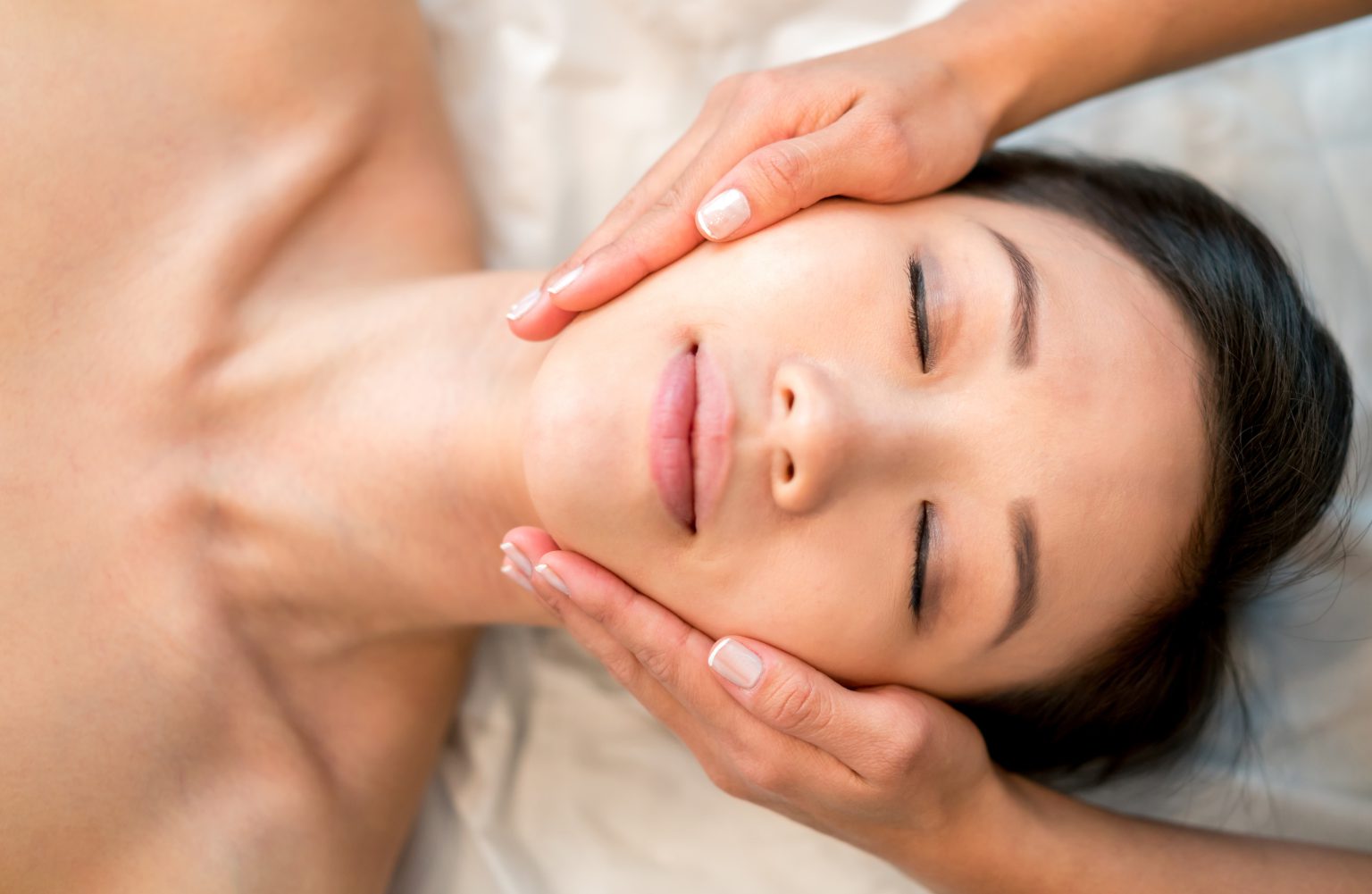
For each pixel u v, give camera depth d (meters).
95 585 0.96
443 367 1.00
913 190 0.93
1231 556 0.98
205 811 0.98
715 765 0.97
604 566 0.87
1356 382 1.24
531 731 1.22
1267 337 0.95
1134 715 1.07
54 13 1.00
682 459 0.80
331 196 1.12
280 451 1.01
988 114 1.01
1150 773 1.17
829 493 0.81
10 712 0.91
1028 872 0.99
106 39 1.02
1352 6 1.08
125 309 0.99
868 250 0.85
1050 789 1.07
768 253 0.85
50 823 0.92
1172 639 1.02
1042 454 0.84
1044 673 0.98
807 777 0.91
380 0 1.16
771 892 1.18
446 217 1.17
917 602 0.87
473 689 1.22
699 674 0.87
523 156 1.26
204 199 1.04
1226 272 0.97
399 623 1.08
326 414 1.01
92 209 0.99
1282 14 1.07
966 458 0.83
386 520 1.00
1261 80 1.27
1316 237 1.27
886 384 0.82
